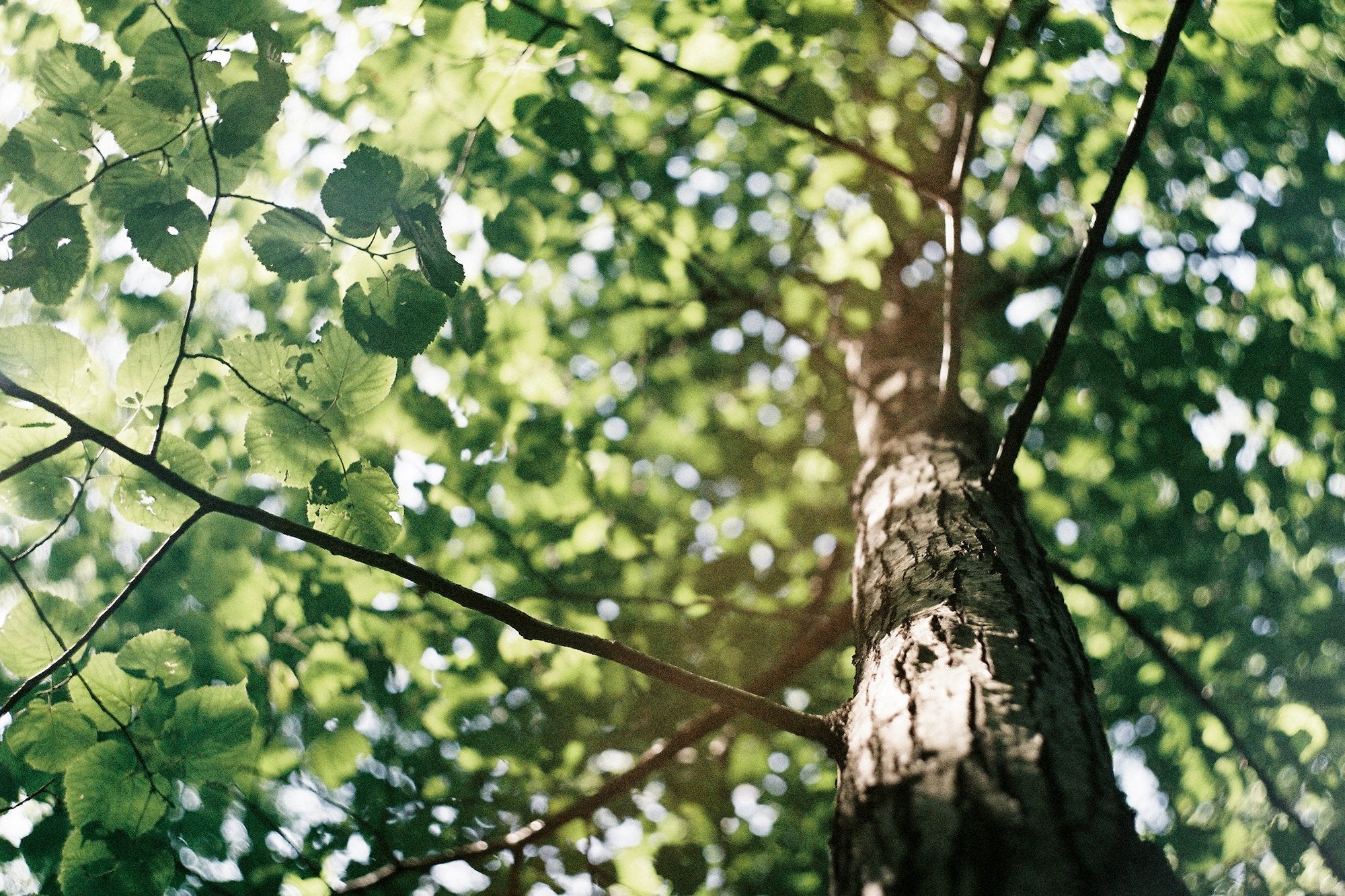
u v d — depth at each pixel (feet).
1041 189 13.21
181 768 5.36
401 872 10.09
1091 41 8.79
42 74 4.80
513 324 13.09
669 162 13.41
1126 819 3.55
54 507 5.36
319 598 12.16
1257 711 13.29
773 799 14.12
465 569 12.67
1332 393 12.82
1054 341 5.87
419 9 7.97
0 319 9.62
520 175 12.40
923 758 3.92
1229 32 6.60
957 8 9.80
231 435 12.65
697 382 14.83
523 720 13.35
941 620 5.10
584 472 13.32
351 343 5.06
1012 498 6.84
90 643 7.23
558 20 7.96
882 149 10.94
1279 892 12.70
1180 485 13.71
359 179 4.86
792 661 10.70
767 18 8.13
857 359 11.85
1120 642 13.87
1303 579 14.56
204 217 4.97
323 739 11.16
